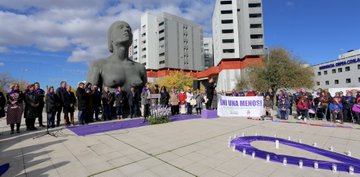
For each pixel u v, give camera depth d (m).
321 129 8.48
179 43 79.25
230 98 13.05
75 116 16.73
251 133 7.61
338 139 6.68
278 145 5.69
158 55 79.25
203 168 4.20
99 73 14.11
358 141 6.40
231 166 4.30
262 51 53.06
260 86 35.25
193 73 74.19
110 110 12.00
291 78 33.59
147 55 78.75
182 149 5.52
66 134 7.57
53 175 3.91
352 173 3.89
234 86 50.19
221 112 12.90
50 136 7.24
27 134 7.75
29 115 8.60
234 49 56.38
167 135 7.28
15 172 4.06
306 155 4.96
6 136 7.50
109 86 13.93
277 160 4.58
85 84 11.34
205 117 12.24
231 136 7.10
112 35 15.14
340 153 5.15
